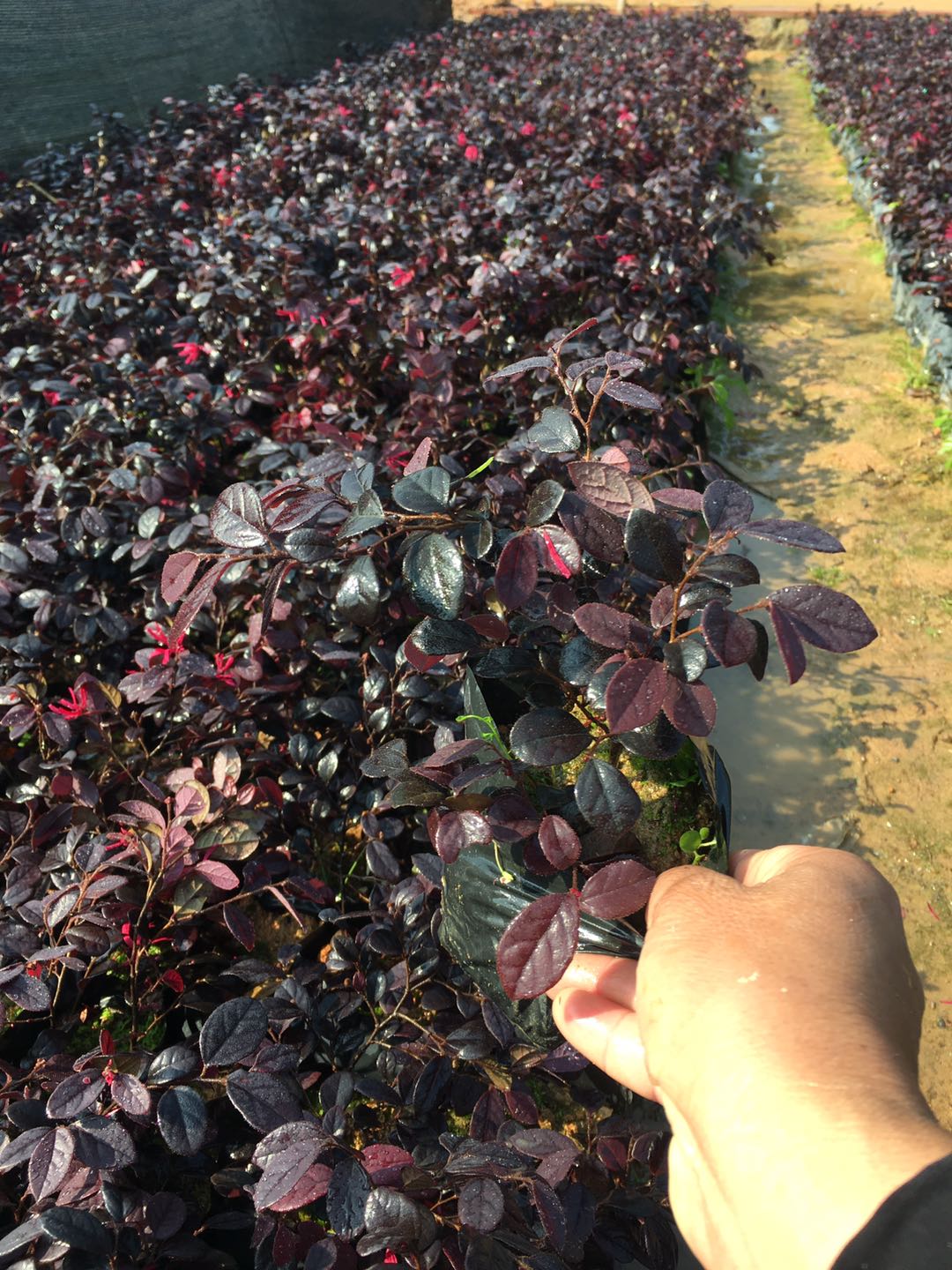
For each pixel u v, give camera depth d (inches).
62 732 88.4
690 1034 31.1
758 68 574.9
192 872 75.1
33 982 63.1
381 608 98.0
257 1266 59.0
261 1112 53.7
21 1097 64.2
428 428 126.6
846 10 598.9
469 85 364.8
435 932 71.7
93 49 310.8
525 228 187.2
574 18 603.5
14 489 117.5
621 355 55.7
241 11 379.6
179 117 327.3
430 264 189.0
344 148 287.3
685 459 146.2
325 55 445.4
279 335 167.6
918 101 346.3
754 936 33.5
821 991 30.6
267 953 89.4
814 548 37.3
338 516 55.3
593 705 41.3
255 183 254.4
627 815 42.1
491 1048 68.7
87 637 102.0
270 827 91.2
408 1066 70.5
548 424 56.1
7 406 141.8
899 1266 21.6
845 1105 26.4
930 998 99.3
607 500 46.6
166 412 140.1
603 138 266.7
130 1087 55.0
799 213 324.2
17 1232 51.8
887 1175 23.9
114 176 264.7
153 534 117.2
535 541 45.8
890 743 127.2
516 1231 55.2
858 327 239.5
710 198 225.0
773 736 129.2
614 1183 69.2
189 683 96.8
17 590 106.8
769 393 211.0
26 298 191.8
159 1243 56.9
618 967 44.8
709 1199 30.2
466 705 63.4
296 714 100.4
